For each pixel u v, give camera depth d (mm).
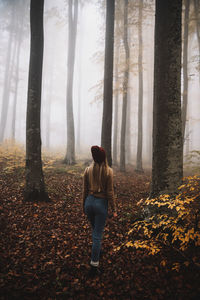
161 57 3090
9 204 4250
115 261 2555
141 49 10430
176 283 2064
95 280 2232
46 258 2611
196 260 2281
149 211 3303
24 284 2129
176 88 3035
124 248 2812
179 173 3080
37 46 4438
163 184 3102
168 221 2422
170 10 2979
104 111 6340
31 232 3242
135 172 10844
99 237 2387
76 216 3984
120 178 8250
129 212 4102
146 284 2113
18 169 7297
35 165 4586
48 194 5129
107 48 6316
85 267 2469
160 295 1947
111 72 6336
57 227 3477
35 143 4570
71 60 11000
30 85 4484
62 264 2510
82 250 2830
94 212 2455
